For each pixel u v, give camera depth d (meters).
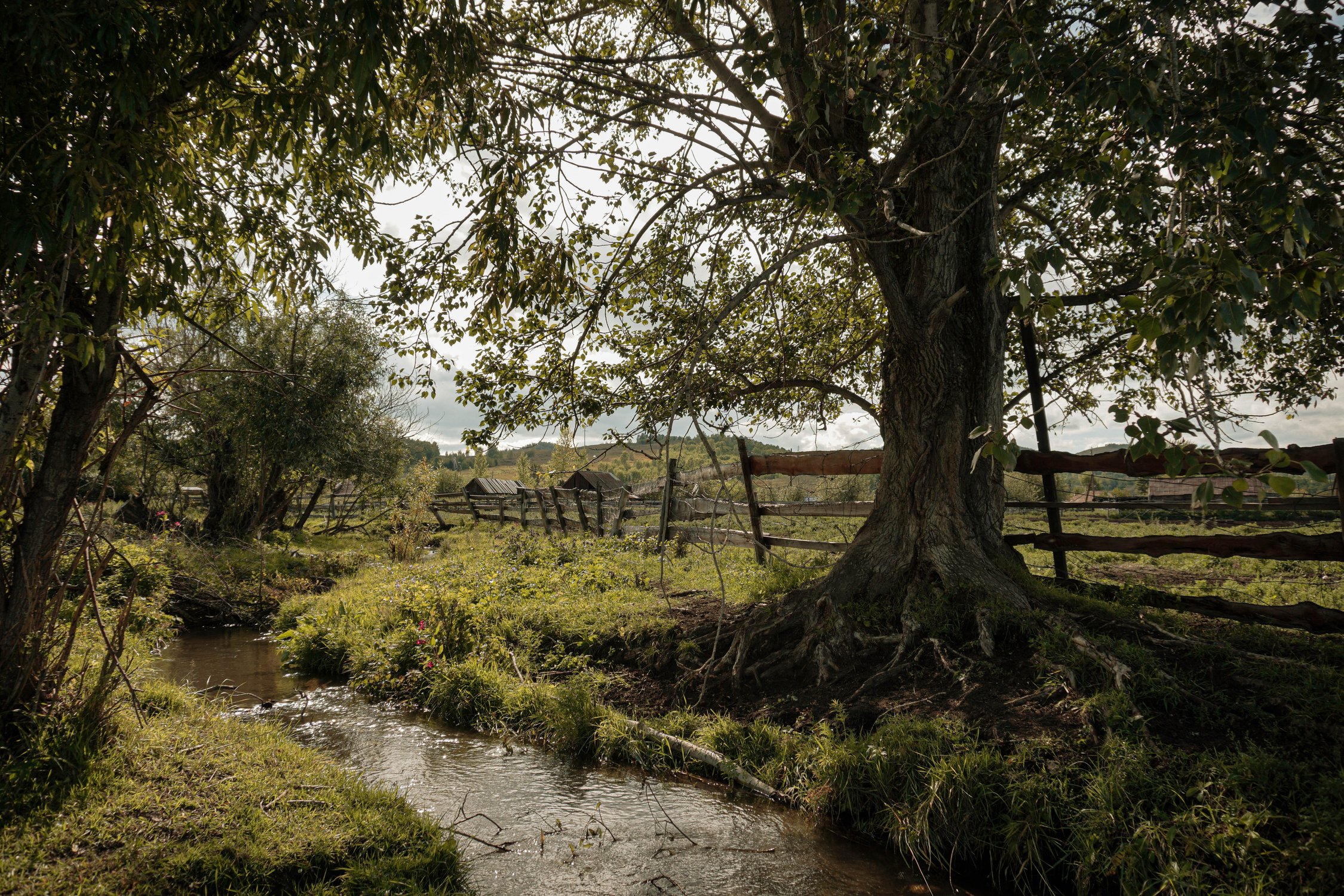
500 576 10.55
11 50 3.35
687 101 6.65
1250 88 2.95
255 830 4.00
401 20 3.79
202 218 4.94
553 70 6.02
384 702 7.40
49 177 3.47
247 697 7.41
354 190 6.32
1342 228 2.62
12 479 4.64
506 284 6.23
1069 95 4.07
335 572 15.53
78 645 6.34
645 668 7.24
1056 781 4.30
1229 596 8.02
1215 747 4.34
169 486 19.16
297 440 16.94
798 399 10.05
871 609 6.71
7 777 4.00
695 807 5.00
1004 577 6.54
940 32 5.27
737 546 11.69
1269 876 3.43
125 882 3.42
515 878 4.07
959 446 6.90
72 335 3.74
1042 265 2.88
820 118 6.19
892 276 6.54
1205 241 2.69
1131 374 8.30
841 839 4.58
